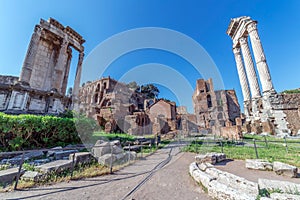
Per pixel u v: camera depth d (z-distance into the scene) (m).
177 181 4.41
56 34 23.20
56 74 22.02
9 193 3.46
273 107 19.11
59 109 18.52
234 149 9.48
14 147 6.86
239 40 27.92
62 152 6.88
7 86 15.49
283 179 4.16
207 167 4.80
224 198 2.95
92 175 4.89
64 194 3.49
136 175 5.02
